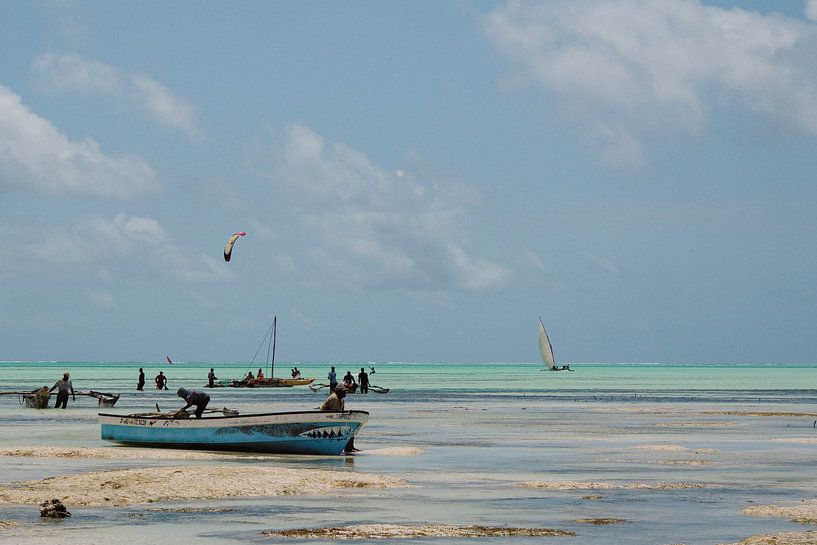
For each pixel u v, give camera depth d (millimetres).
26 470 62344
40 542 39594
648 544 40344
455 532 42406
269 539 40781
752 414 134375
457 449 79750
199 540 40531
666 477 61969
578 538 41500
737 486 57656
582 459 72438
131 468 63781
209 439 75188
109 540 40219
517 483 58188
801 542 39625
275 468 59469
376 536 41562
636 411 141125
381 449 78250
